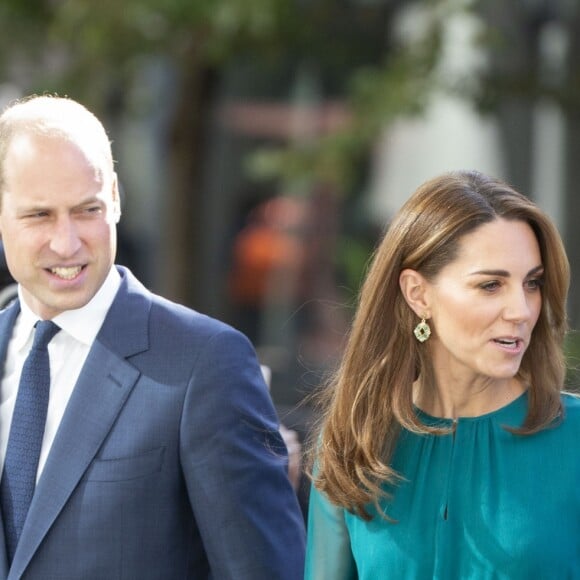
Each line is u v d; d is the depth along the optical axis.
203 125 31.36
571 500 10.82
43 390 11.91
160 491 11.59
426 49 26.64
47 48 30.38
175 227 31.75
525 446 11.04
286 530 11.89
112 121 37.53
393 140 38.47
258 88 39.81
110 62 28.36
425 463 11.24
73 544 11.45
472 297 10.77
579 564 10.76
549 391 11.12
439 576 10.91
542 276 11.03
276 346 39.88
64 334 12.00
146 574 11.54
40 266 11.41
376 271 11.41
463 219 10.83
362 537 11.30
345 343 12.73
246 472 11.68
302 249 39.84
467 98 27.80
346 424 11.45
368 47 30.53
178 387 11.69
